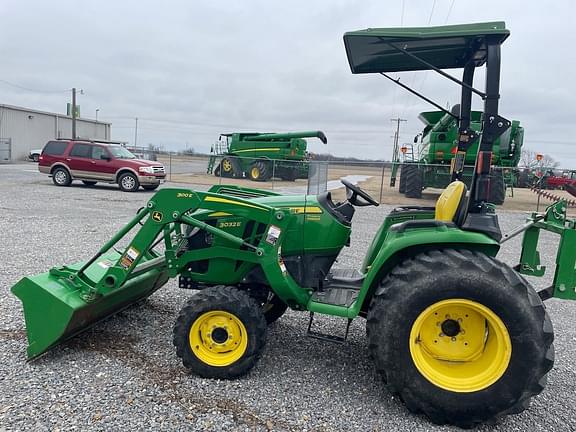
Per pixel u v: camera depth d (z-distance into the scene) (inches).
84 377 120.0
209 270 138.1
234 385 120.1
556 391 126.2
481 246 114.4
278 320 170.2
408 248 117.6
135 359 131.6
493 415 106.0
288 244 138.6
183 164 1528.1
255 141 916.0
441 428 106.8
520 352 103.6
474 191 115.1
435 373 108.4
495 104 113.7
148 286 166.9
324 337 126.1
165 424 101.2
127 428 99.0
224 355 123.0
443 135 625.9
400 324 107.1
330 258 141.6
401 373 107.5
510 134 621.6
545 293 120.0
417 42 130.6
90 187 649.6
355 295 134.0
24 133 1568.7
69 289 132.4
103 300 139.8
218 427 101.1
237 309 120.1
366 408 112.8
